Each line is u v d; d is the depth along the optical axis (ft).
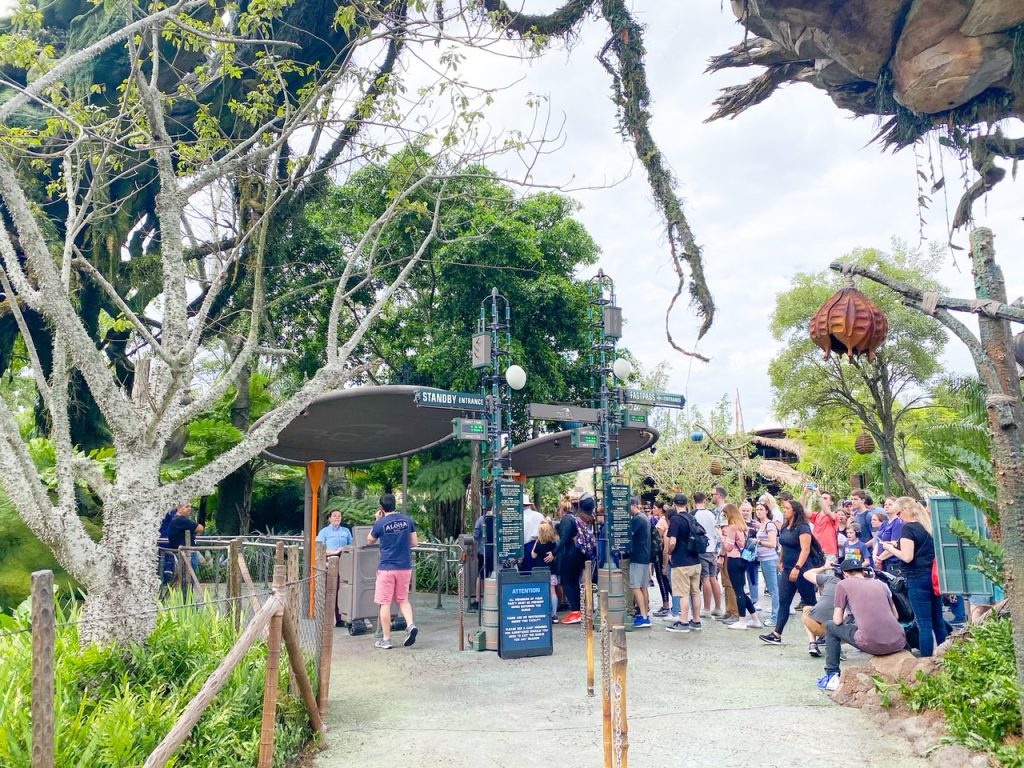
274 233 46.75
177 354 18.76
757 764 16.34
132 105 28.07
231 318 53.47
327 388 21.45
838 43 42.88
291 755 16.48
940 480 20.35
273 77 28.78
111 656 15.39
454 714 20.36
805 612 27.04
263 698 15.11
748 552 36.91
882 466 89.30
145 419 18.81
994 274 15.47
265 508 72.08
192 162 27.27
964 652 19.70
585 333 58.80
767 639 30.12
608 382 35.45
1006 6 37.45
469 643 30.71
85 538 16.14
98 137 21.67
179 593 23.99
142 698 14.34
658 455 85.20
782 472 98.48
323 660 19.81
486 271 54.49
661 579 38.47
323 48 45.55
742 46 49.49
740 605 33.47
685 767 16.21
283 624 16.15
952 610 30.35
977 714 16.63
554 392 58.59
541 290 55.83
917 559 24.22
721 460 87.97
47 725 8.73
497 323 31.76
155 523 17.19
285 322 59.67
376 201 57.72
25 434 55.62
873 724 19.01
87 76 42.60
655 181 36.86
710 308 36.04
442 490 54.54
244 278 52.13
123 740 12.19
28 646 15.69
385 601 29.99
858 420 103.04
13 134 25.25
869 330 13.07
